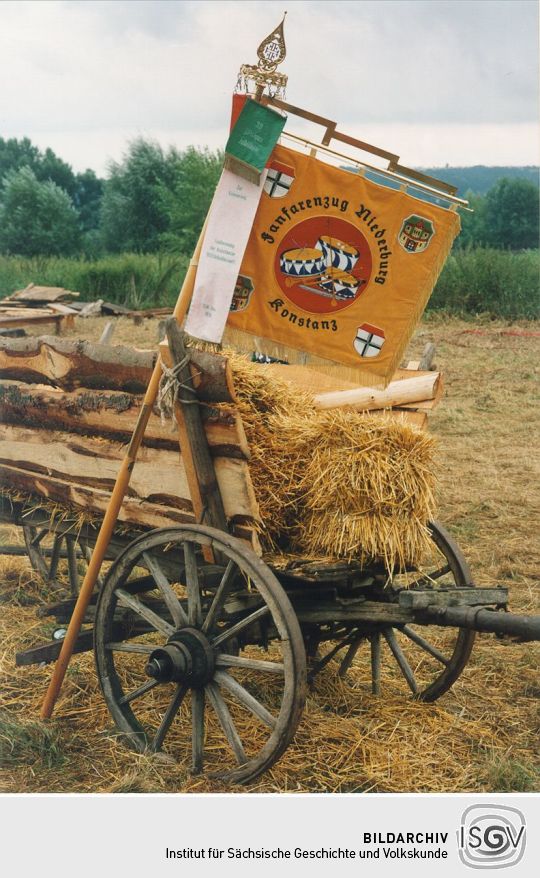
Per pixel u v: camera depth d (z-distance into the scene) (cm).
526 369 1352
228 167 366
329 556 375
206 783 361
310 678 444
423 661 490
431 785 367
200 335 371
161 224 5762
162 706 430
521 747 404
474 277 1919
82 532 443
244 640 396
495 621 349
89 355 397
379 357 381
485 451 943
